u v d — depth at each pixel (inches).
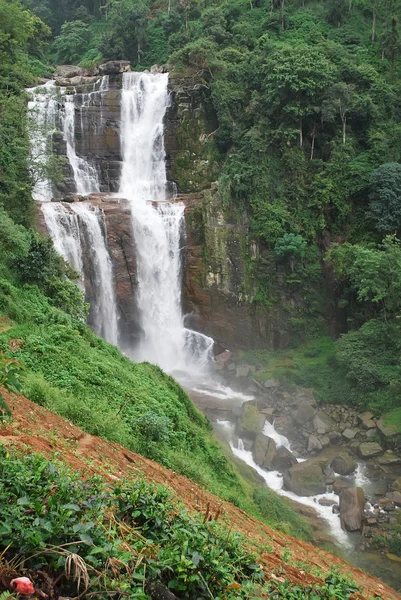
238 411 1102.4
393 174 1413.6
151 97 1711.4
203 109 1657.2
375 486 925.2
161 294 1418.6
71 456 318.7
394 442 1024.9
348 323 1411.2
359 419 1119.6
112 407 559.8
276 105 1534.2
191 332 1428.4
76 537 172.2
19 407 386.9
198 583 186.4
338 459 975.6
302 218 1494.8
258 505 717.3
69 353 619.2
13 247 821.2
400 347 1176.2
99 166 1625.2
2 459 202.4
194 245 1460.4
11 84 1558.8
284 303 1464.1
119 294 1347.2
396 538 764.0
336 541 766.5
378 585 460.1
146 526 213.8
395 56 1793.8
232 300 1430.9
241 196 1486.2
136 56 2062.0
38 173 1220.5
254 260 1467.8
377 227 1421.0
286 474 925.2
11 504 177.5
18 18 1723.7
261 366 1346.0
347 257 1371.8
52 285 834.8
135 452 478.6
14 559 157.3
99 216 1328.7
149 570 182.2
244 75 1654.8
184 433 634.8
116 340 1348.4
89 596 156.9
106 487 249.3
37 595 151.0
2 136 1156.5
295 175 1520.7
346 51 1756.9
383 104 1605.6
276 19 1900.8
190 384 1275.8
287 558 334.6
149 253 1393.9
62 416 448.5
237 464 893.8
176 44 1920.5
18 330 615.2
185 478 488.1
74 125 1614.2
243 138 1563.7
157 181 1660.9
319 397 1200.8
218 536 235.3
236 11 1996.8
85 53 2235.5
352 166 1494.8
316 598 229.5
